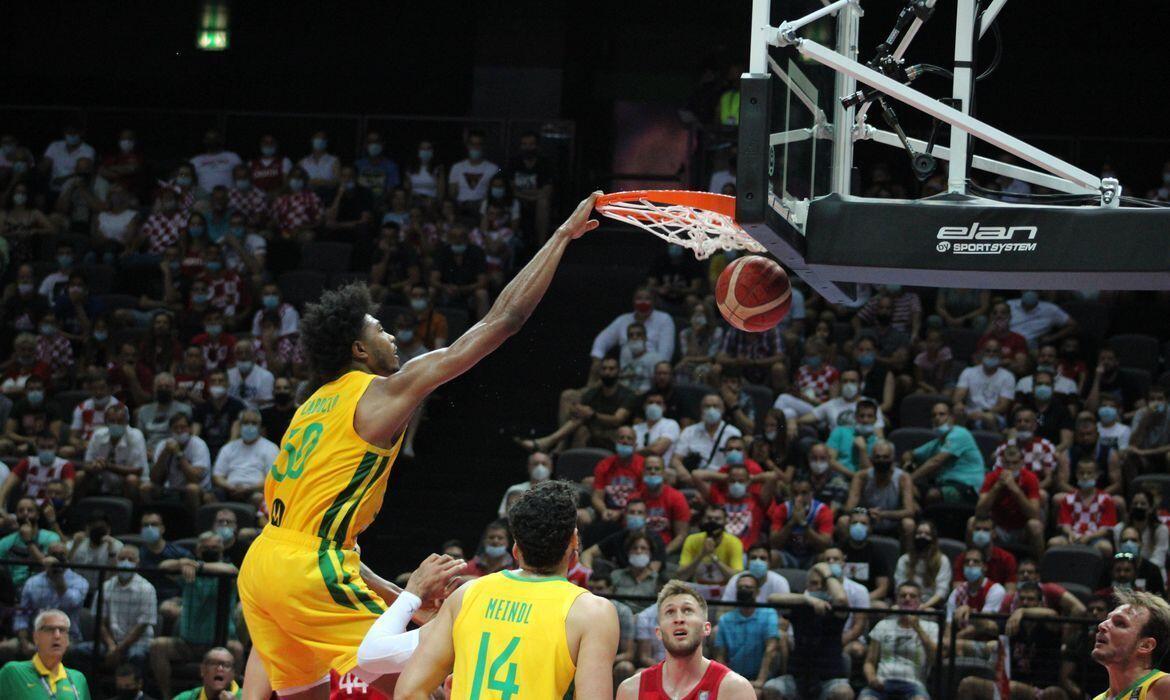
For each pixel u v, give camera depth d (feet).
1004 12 58.23
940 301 44.60
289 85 61.41
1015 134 58.23
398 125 56.34
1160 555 32.71
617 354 42.50
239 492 37.09
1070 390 40.09
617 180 61.00
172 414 39.47
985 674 28.07
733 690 17.75
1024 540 34.12
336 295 14.10
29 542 33.19
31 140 57.41
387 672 13.06
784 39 15.61
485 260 46.85
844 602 29.53
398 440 13.58
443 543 39.75
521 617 12.58
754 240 15.98
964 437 35.96
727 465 34.76
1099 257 14.99
